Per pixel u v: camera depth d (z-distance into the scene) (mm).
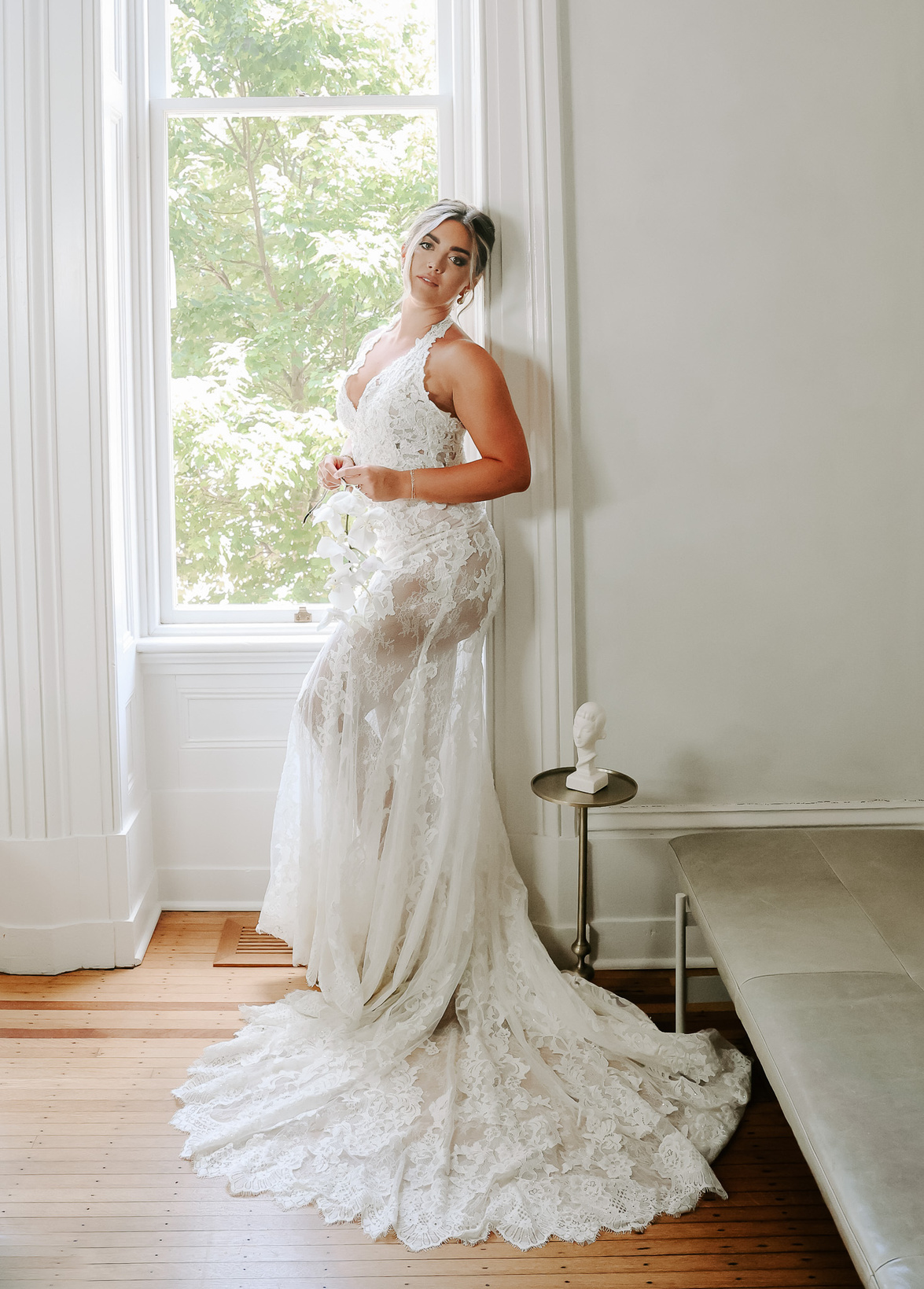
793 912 2330
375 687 2730
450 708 2805
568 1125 2350
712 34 2850
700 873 2559
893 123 2881
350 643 2719
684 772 3088
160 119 3316
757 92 2865
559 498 2945
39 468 2926
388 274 3414
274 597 3541
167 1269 1978
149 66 3311
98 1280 1949
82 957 3104
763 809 3078
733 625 3037
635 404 2953
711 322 2932
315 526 3523
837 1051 1790
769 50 2857
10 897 3051
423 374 2699
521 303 2898
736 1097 2459
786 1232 2090
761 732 3076
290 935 2949
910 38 2861
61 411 2932
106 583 2998
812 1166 1612
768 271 2920
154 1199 2158
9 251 2857
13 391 2902
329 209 3389
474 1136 2316
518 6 2822
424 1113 2387
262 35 3322
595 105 2865
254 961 3139
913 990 1991
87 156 2857
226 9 3309
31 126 2830
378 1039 2598
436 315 2797
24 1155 2281
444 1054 2592
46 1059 2635
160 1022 2809
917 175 2896
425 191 3385
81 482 2959
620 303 2920
